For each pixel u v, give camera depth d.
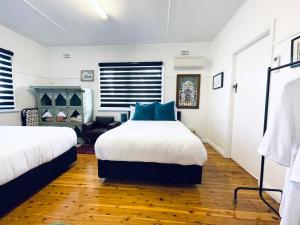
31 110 3.84
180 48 4.21
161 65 4.29
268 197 1.91
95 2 2.44
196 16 2.92
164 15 2.88
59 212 1.65
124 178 2.18
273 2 1.91
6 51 3.33
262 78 2.19
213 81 3.94
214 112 3.88
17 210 1.67
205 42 4.14
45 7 2.63
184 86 4.27
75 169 2.65
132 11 2.74
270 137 1.21
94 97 4.53
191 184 2.19
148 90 4.42
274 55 1.89
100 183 2.22
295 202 0.95
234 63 2.98
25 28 3.39
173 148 2.01
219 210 1.70
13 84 3.56
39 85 4.22
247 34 2.46
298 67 1.55
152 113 3.82
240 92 2.81
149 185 2.18
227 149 3.18
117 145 2.10
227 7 2.66
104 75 4.48
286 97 1.16
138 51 4.32
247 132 2.57
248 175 2.46
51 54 4.53
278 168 1.82
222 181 2.28
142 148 2.06
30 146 1.83
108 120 4.36
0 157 1.50
